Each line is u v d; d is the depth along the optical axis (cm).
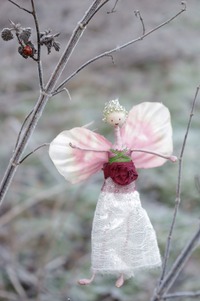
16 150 70
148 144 66
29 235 194
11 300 168
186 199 222
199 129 272
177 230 193
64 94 317
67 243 194
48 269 180
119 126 65
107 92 324
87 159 64
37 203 211
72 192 213
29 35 65
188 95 316
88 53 309
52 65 264
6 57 255
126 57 352
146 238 64
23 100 280
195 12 372
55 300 170
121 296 174
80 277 182
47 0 248
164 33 356
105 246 64
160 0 329
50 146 64
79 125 274
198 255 188
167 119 66
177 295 92
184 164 239
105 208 64
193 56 361
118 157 64
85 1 250
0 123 263
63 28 247
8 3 240
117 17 310
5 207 208
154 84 335
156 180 232
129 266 64
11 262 179
